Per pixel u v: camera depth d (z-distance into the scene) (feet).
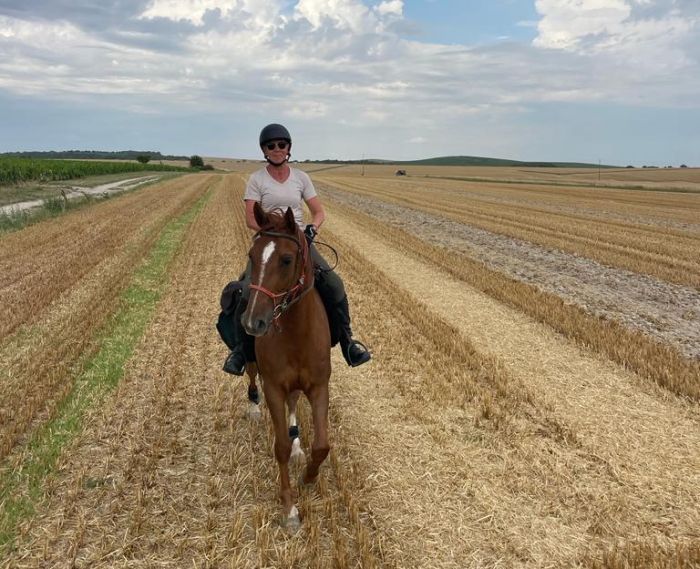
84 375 23.49
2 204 90.43
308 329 13.65
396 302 36.14
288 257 12.66
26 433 18.80
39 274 41.55
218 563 13.11
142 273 43.50
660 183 246.47
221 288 39.19
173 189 141.49
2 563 12.82
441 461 17.43
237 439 18.66
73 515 14.61
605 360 26.37
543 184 220.43
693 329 31.89
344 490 15.34
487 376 24.20
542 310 33.91
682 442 18.72
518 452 17.98
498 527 14.40
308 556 13.33
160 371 24.27
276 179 16.26
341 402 21.61
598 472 16.94
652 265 50.19
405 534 14.07
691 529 14.42
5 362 24.73
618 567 12.90
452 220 85.10
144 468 16.76
